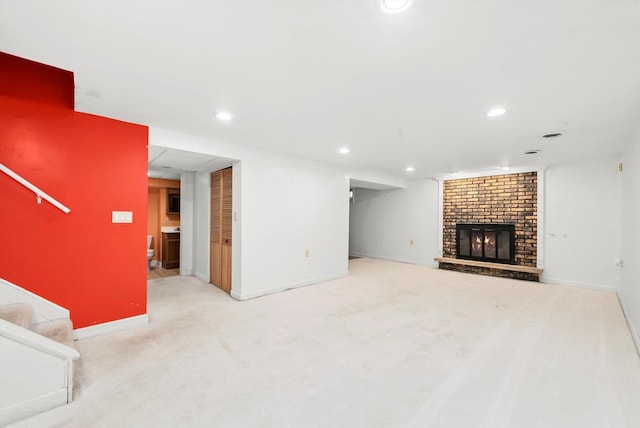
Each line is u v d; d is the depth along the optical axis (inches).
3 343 59.9
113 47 61.7
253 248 152.9
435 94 84.9
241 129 120.0
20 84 89.2
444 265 242.8
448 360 87.7
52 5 48.3
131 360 86.0
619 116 99.8
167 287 174.4
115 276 107.0
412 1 46.9
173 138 122.4
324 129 119.1
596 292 168.9
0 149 86.0
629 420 61.9
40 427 59.1
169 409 64.8
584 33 55.3
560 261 190.1
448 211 245.9
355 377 78.2
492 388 73.5
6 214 87.0
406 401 68.3
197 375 78.5
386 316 125.6
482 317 125.2
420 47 61.2
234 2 47.8
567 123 108.3
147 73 73.2
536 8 48.7
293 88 81.7
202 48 62.2
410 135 127.0
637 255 106.8
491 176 221.9
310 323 117.0
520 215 207.2
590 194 179.5
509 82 76.8
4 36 57.5
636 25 52.4
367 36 57.5
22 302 88.6
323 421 61.5
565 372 81.0
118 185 107.5
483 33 56.1
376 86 80.2
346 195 207.9
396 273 222.8
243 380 76.4
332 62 67.7
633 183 120.5
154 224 252.8
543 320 122.0
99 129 103.4
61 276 96.0
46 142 93.1
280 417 62.6
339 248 204.7
